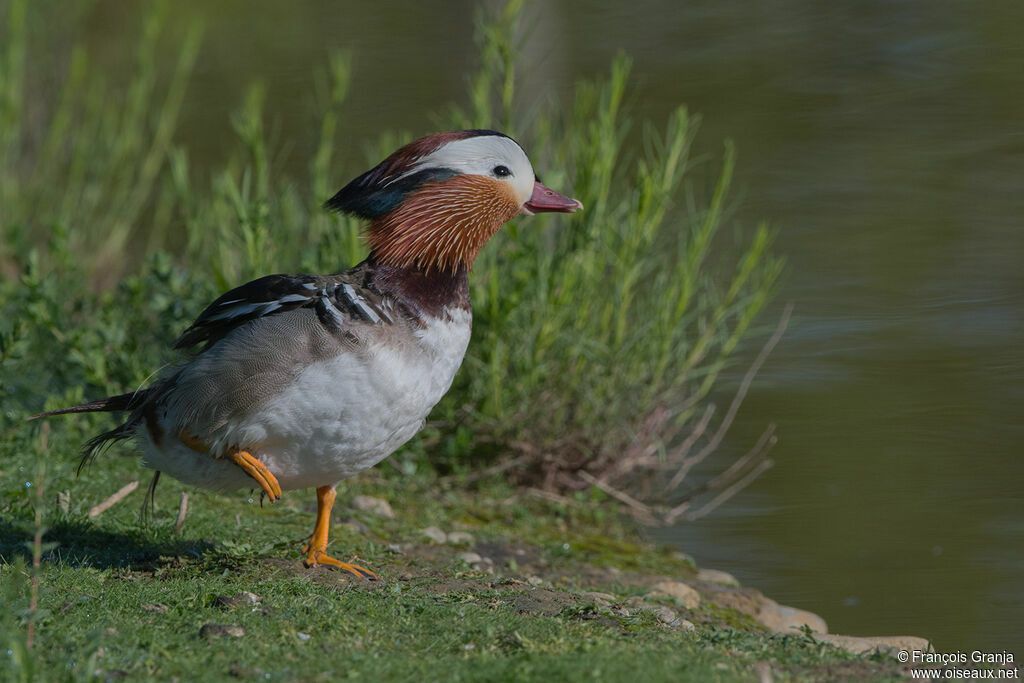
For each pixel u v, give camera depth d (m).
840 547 11.80
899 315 16.55
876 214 19.44
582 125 13.48
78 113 20.91
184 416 7.73
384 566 9.25
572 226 12.27
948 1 29.44
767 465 13.34
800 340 15.96
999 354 15.53
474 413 12.49
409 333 7.88
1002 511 12.35
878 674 6.71
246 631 6.80
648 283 14.44
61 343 11.88
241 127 13.16
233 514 10.18
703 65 25.78
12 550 8.26
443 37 28.09
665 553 11.72
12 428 11.17
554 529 12.07
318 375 7.56
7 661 5.90
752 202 19.73
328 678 6.12
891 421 14.13
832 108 23.72
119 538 8.91
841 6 29.73
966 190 20.22
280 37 28.47
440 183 8.24
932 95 24.17
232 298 7.95
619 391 12.87
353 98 23.66
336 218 11.93
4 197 15.52
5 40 17.66
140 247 18.28
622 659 6.34
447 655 6.66
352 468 8.03
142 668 6.11
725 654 6.91
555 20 28.27
